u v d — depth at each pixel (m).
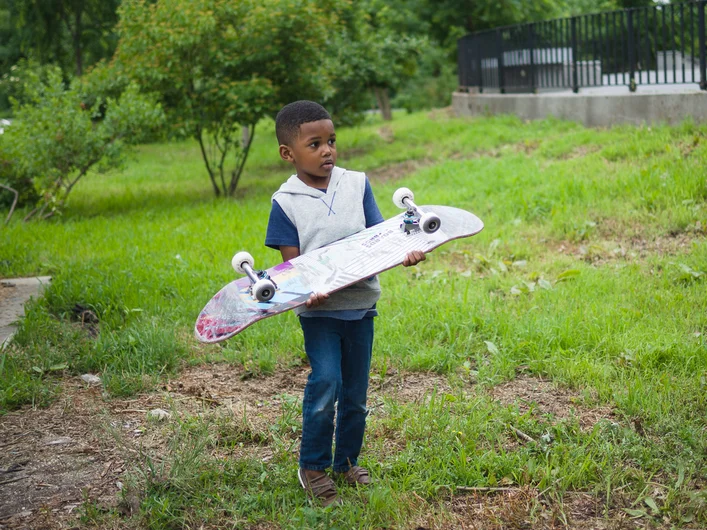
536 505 2.85
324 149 2.85
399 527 2.75
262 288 2.59
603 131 10.48
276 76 11.96
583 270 5.84
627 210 7.12
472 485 3.05
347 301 2.87
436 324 4.95
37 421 3.83
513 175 9.06
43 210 10.20
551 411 3.71
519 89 14.11
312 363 2.87
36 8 22.58
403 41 18.11
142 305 5.59
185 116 11.45
